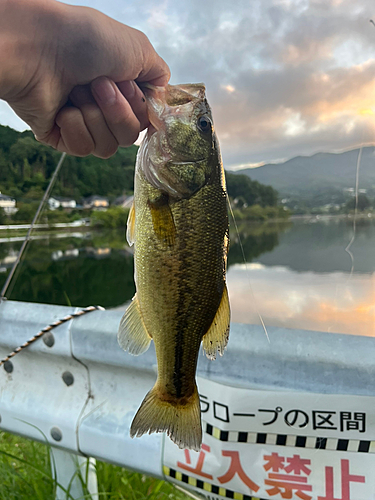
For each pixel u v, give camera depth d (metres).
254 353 0.30
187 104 0.29
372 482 0.28
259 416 0.30
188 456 0.32
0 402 0.41
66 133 0.29
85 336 0.36
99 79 0.27
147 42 0.29
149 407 0.27
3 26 0.24
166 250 0.28
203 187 0.28
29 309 0.40
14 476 0.43
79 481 0.41
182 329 0.28
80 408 0.38
